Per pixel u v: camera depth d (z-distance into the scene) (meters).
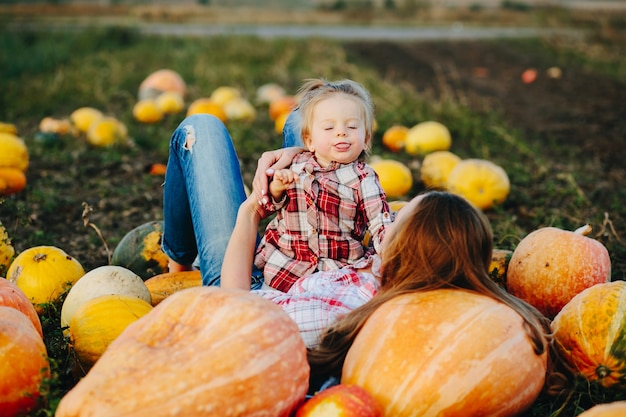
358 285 3.24
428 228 2.87
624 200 7.09
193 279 4.19
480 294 2.86
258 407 2.40
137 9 53.00
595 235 5.43
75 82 15.56
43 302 4.07
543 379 2.82
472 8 55.12
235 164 3.93
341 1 58.78
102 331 3.20
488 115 12.35
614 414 2.36
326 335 2.94
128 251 4.78
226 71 18.30
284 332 2.56
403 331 2.70
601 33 30.84
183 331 2.53
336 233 3.40
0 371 2.64
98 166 8.55
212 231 3.72
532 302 3.82
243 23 43.81
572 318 3.07
